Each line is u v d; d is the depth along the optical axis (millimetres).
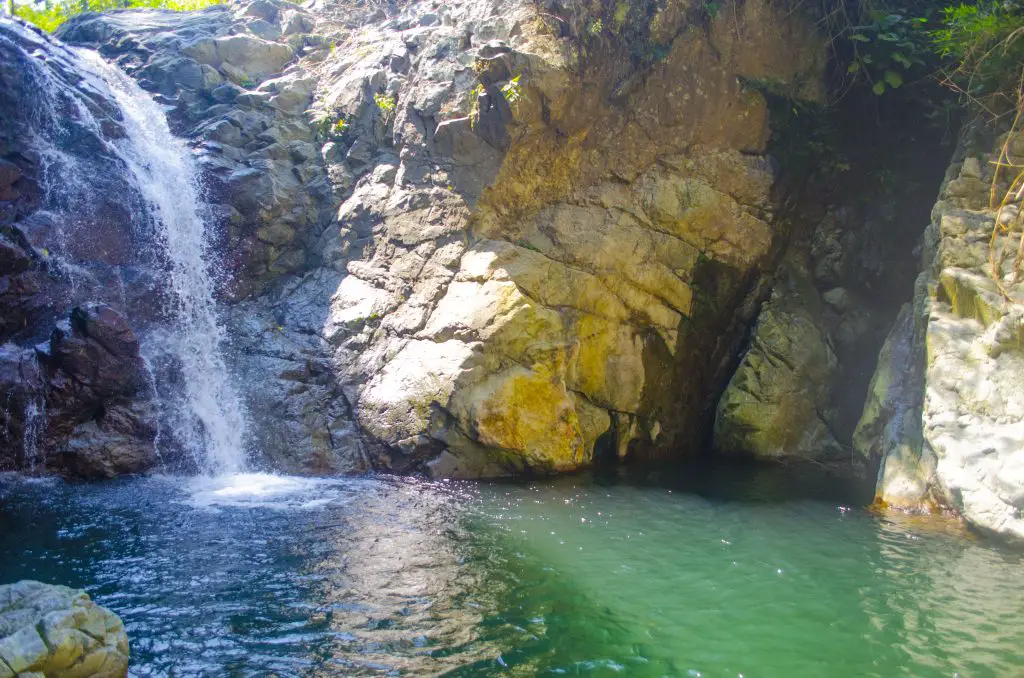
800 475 10445
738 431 11664
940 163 11633
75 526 7410
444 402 9688
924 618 5809
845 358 12016
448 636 5383
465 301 10258
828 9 11805
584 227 10961
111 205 10672
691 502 8922
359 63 12891
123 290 10383
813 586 6410
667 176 11320
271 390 10305
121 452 9227
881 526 8078
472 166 10898
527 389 9867
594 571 6684
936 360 8500
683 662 5086
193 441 9750
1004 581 6539
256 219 11555
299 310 11273
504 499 8828
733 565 6891
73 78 11328
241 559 6719
